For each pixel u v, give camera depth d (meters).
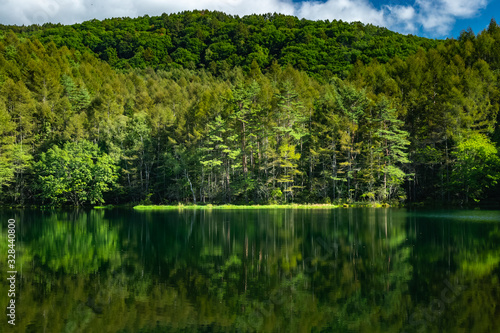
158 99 114.00
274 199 69.75
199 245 27.44
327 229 34.72
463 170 61.53
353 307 14.77
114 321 13.45
